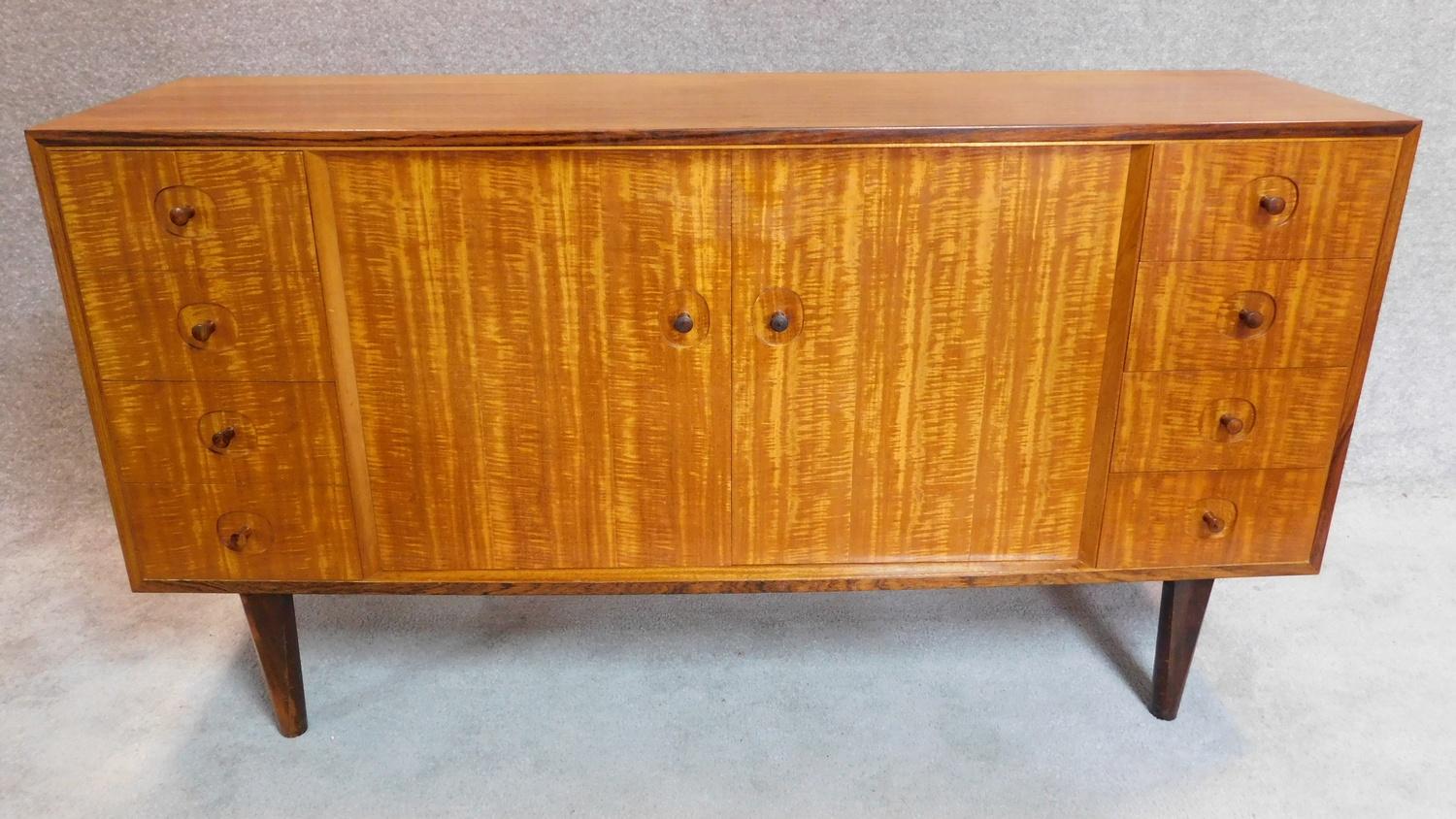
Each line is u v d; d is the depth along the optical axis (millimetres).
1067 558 1328
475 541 1301
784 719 1449
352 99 1299
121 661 1545
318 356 1197
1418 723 1428
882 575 1307
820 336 1201
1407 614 1632
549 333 1197
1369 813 1289
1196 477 1279
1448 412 1905
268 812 1298
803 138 1104
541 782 1345
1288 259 1181
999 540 1314
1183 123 1118
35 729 1419
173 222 1131
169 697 1482
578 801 1316
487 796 1324
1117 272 1188
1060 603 1682
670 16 1622
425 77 1484
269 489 1258
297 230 1144
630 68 1655
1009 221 1158
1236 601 1668
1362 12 1654
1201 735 1415
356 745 1403
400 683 1517
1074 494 1294
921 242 1162
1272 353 1221
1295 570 1336
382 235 1156
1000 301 1193
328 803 1312
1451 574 1719
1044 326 1208
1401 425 1918
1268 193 1152
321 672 1535
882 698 1487
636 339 1200
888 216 1149
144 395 1213
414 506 1282
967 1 1623
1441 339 1854
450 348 1206
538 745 1404
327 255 1157
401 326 1196
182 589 1313
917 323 1199
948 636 1610
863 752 1392
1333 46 1676
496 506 1283
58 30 1596
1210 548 1316
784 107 1235
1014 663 1554
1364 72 1692
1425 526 1832
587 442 1250
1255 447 1267
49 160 1110
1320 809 1296
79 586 1697
